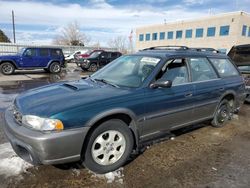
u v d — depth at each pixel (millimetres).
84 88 3424
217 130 4871
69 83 3814
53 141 2615
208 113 4590
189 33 44094
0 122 5094
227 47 38312
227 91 4852
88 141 2930
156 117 3566
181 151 3842
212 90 4477
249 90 6613
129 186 2879
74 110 2771
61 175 3045
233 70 5281
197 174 3184
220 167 3379
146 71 3705
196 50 4645
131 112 3223
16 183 2855
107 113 2971
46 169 3162
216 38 39812
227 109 5105
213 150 3922
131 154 3666
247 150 3959
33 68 16062
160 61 3768
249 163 3520
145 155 3662
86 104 2883
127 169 3254
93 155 3010
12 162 3305
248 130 4926
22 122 2820
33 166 3221
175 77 3910
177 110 3855
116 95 3184
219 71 4844
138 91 3387
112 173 3143
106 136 3107
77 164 3291
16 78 13453
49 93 3275
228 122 5383
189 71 4137
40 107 2828
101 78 4027
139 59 4062
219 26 39219
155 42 51219
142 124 3418
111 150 3152
